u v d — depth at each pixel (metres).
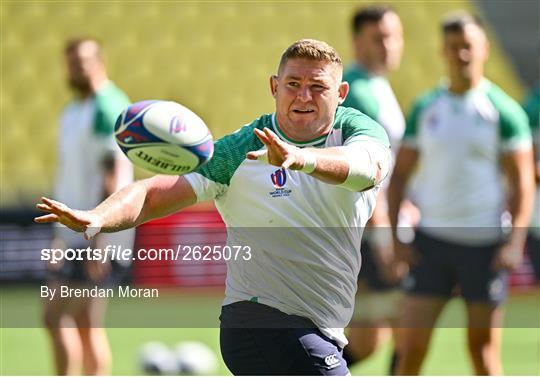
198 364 33.34
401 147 29.08
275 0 77.12
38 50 73.19
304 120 16.28
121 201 15.73
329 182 14.91
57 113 70.00
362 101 27.52
